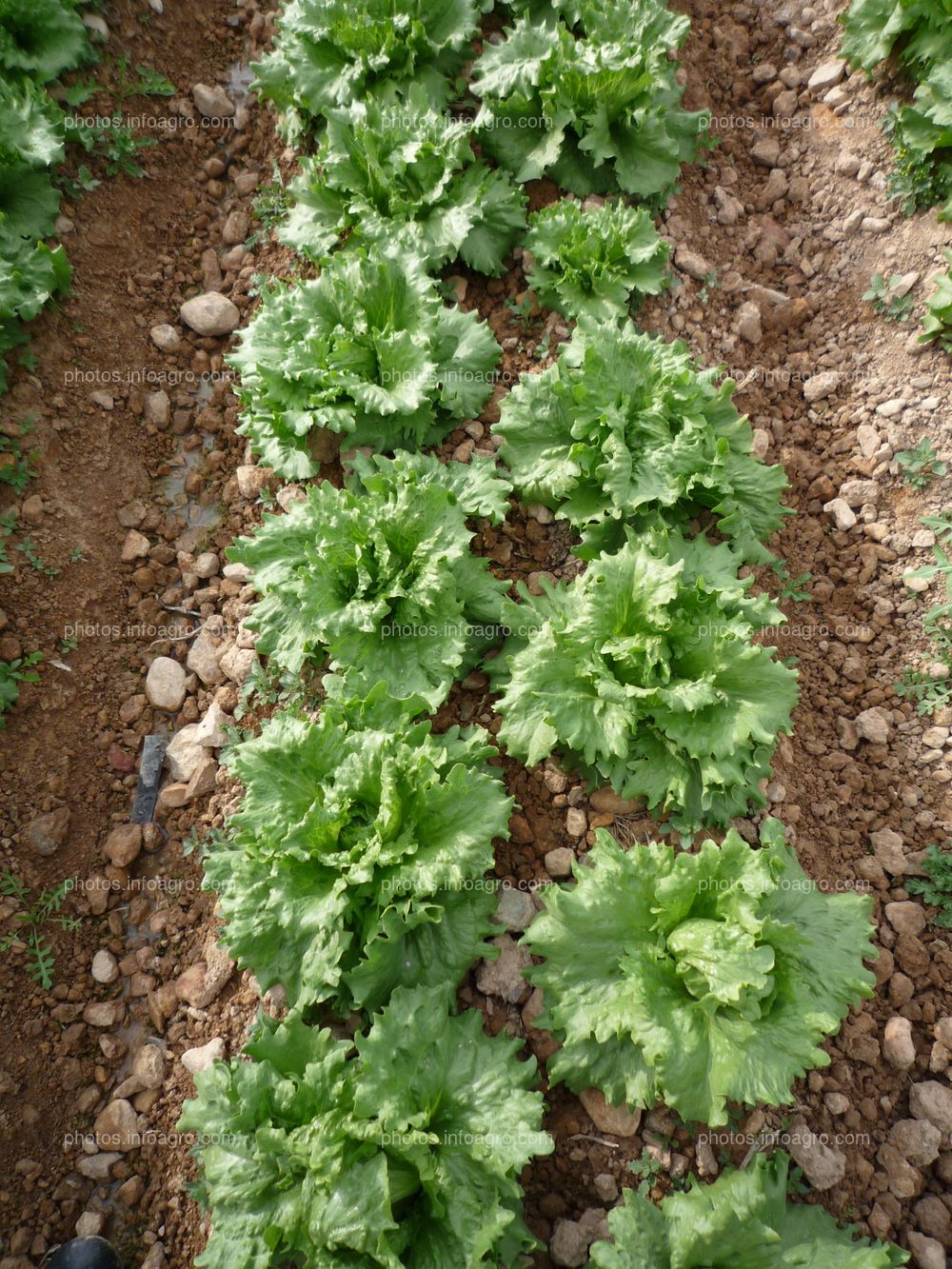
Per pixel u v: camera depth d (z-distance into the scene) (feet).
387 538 2.83
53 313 3.37
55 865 2.96
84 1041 2.80
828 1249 2.32
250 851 2.54
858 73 3.79
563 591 2.92
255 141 3.91
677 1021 2.35
